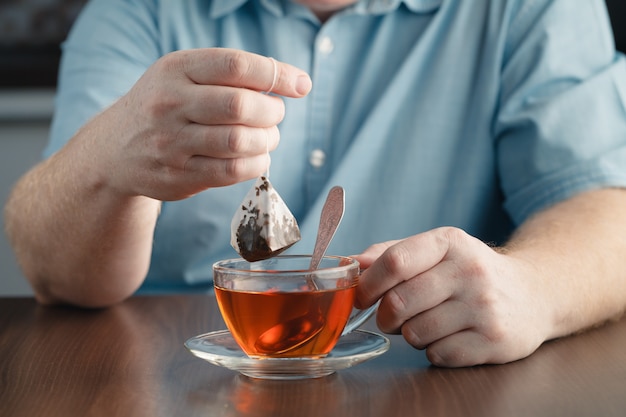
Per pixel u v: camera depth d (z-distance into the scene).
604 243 0.77
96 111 1.02
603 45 1.02
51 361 0.66
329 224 0.65
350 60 1.07
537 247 0.75
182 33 1.07
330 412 0.55
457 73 1.05
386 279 0.63
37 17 1.78
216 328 0.76
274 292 0.60
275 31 1.06
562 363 0.64
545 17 1.03
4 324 0.79
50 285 0.85
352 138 1.06
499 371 0.63
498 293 0.64
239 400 0.57
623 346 0.68
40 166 0.90
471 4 1.05
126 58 1.06
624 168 0.93
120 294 0.85
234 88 0.62
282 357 0.61
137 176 0.69
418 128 1.05
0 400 0.58
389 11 1.05
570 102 0.97
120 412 0.55
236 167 0.64
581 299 0.71
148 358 0.67
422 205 1.05
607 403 0.56
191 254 1.04
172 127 0.64
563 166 0.95
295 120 1.05
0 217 1.79
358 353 0.63
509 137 1.01
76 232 0.80
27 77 1.76
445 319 0.63
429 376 0.62
